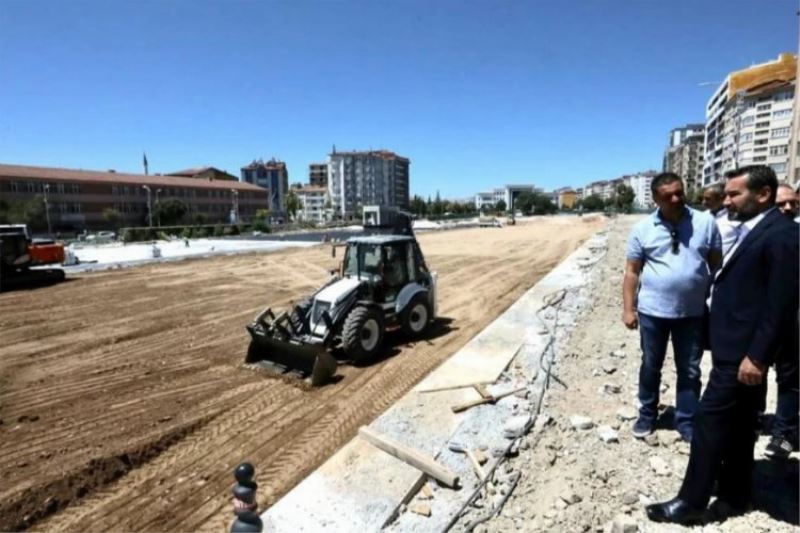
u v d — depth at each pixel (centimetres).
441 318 971
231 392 597
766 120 6694
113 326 963
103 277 1684
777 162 6612
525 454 379
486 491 338
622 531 273
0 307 1180
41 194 6731
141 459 443
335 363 629
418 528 305
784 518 276
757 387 265
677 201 341
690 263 345
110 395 595
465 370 584
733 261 262
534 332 748
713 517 281
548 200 11869
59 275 1588
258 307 1136
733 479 284
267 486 389
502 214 9456
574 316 845
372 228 923
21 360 744
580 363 588
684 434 370
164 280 1602
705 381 505
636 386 499
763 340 243
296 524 313
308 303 732
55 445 469
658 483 324
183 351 779
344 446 422
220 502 376
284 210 10912
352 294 712
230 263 2062
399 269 802
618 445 377
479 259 2034
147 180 8381
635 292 382
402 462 384
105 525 352
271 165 13700
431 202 11994
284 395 584
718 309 268
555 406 462
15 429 504
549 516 300
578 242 2730
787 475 318
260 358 713
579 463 356
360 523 312
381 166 13988
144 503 377
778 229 245
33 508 371
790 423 330
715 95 8325
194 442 473
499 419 449
